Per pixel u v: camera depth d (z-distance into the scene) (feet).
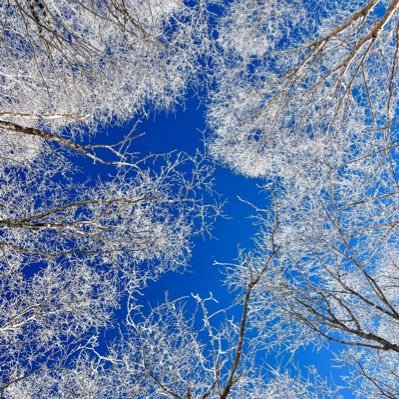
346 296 13.88
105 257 14.05
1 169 15.69
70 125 16.25
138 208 14.43
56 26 14.28
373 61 15.46
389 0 14.82
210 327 10.07
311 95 15.40
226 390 7.89
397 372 13.89
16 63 14.73
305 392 12.18
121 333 12.71
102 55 13.51
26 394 13.79
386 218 13.71
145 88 16.48
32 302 14.89
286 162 16.03
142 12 15.66
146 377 11.33
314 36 15.66
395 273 14.28
